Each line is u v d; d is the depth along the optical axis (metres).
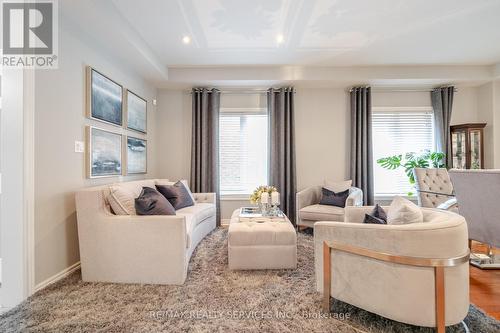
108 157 2.83
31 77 1.86
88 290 1.95
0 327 1.52
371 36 2.94
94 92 2.55
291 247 2.33
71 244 2.27
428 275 1.32
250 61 3.64
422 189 3.24
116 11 2.40
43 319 1.59
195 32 2.83
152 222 2.07
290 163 4.20
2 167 1.81
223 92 4.30
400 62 3.70
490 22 2.66
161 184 3.44
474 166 3.88
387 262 1.40
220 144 4.35
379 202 4.34
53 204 2.07
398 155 4.21
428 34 2.90
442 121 4.12
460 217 1.49
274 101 4.21
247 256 2.32
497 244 2.11
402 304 1.36
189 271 2.30
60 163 2.15
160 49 3.24
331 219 3.35
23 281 1.81
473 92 4.25
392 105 4.31
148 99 3.96
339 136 4.30
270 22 2.64
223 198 4.28
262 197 2.96
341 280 1.58
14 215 1.81
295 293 1.92
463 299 1.37
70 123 2.27
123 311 1.68
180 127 4.33
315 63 3.72
